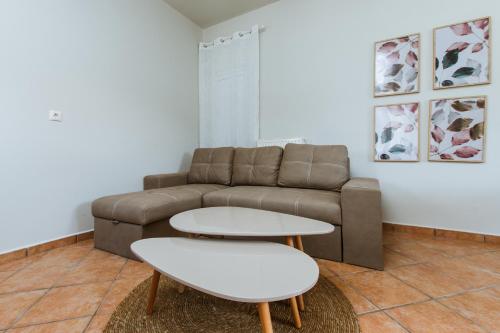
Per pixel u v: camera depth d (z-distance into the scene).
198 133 3.55
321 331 1.03
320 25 2.69
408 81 2.26
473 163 2.04
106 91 2.34
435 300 1.23
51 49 1.93
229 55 3.27
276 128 3.00
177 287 1.37
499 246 1.93
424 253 1.81
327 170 2.16
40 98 1.87
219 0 2.94
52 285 1.39
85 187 2.18
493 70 1.96
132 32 2.59
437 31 2.13
